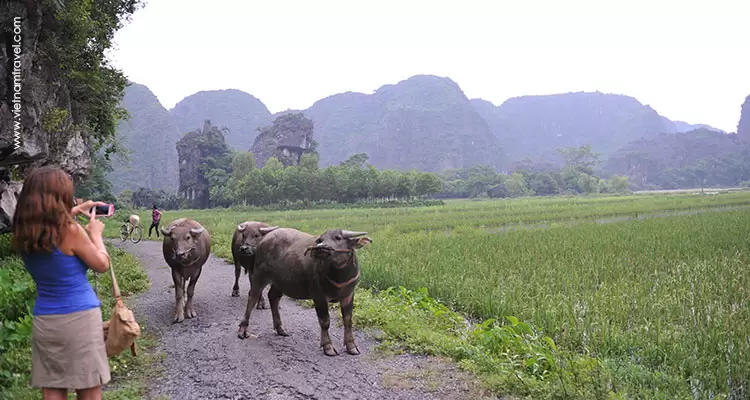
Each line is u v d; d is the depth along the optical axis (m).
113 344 3.41
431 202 92.44
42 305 3.07
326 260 5.70
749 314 7.87
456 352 6.11
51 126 13.24
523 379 5.20
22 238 2.94
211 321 7.75
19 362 5.21
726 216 29.23
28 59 11.35
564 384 5.07
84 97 17.28
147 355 5.98
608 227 24.30
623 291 9.68
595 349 6.81
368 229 30.56
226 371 5.55
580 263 13.02
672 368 5.93
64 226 3.03
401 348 6.47
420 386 5.22
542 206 59.12
